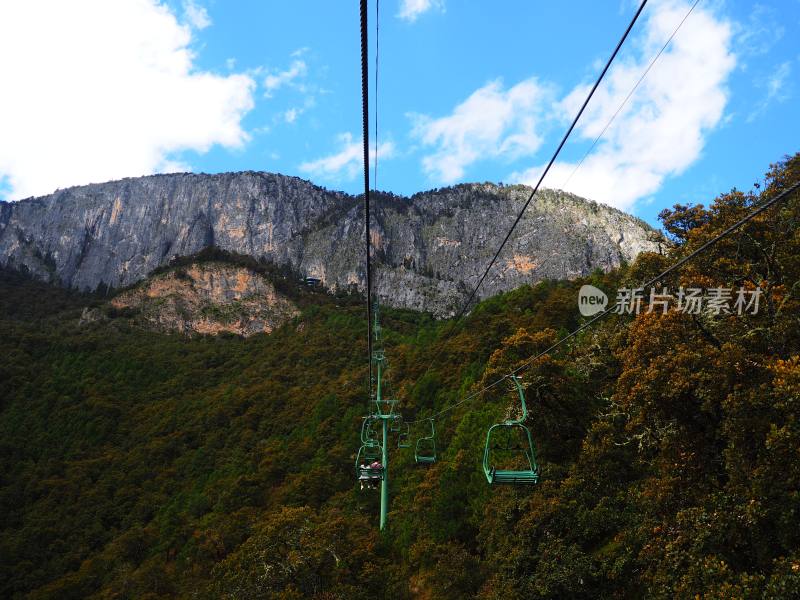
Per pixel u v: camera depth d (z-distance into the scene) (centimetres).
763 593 1515
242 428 9025
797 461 1662
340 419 7769
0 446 9206
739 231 2766
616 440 2817
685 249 3038
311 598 3170
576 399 3381
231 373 13138
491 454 3728
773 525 1747
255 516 5641
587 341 3706
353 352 12319
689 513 1962
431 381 6875
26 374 12200
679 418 2178
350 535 3712
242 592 3288
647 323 2367
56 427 10069
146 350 14675
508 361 3803
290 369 12056
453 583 3042
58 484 7981
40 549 6625
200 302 19200
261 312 18400
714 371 2011
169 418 9994
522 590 2528
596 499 2791
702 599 1697
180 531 5862
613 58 738
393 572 3378
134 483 8044
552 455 3344
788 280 2488
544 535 2725
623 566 2338
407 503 4428
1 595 5919
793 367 1742
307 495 5734
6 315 19300
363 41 712
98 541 6769
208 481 7362
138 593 4766
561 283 10619
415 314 17512
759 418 1839
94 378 12306
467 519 3609
